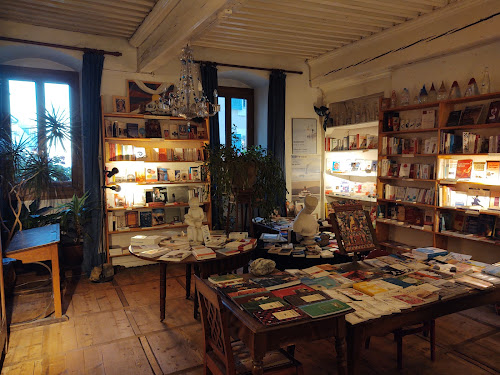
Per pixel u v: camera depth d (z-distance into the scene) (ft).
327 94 24.25
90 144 17.99
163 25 15.15
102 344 11.47
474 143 14.97
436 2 14.80
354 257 10.50
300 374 7.23
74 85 20.11
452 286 8.74
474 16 14.28
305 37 18.95
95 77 18.06
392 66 18.11
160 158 19.52
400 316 7.73
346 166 23.47
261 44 20.08
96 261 18.26
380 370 9.84
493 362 10.19
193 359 10.55
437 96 16.55
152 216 19.53
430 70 16.93
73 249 18.56
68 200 20.27
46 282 17.20
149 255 12.23
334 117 24.39
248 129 24.64
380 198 19.15
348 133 24.85
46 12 15.64
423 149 17.57
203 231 13.55
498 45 14.28
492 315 13.15
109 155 18.25
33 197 18.94
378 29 18.04
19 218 17.76
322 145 24.58
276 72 22.36
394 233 19.44
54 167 18.31
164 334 12.07
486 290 8.76
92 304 14.64
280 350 7.83
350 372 7.41
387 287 8.63
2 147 16.79
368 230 10.59
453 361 10.26
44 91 19.60
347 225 10.43
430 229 16.47
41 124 17.71
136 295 15.57
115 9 15.21
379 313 7.43
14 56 18.35
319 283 9.02
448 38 15.31
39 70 19.39
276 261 13.71
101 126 18.49
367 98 22.40
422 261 10.80
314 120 24.14
